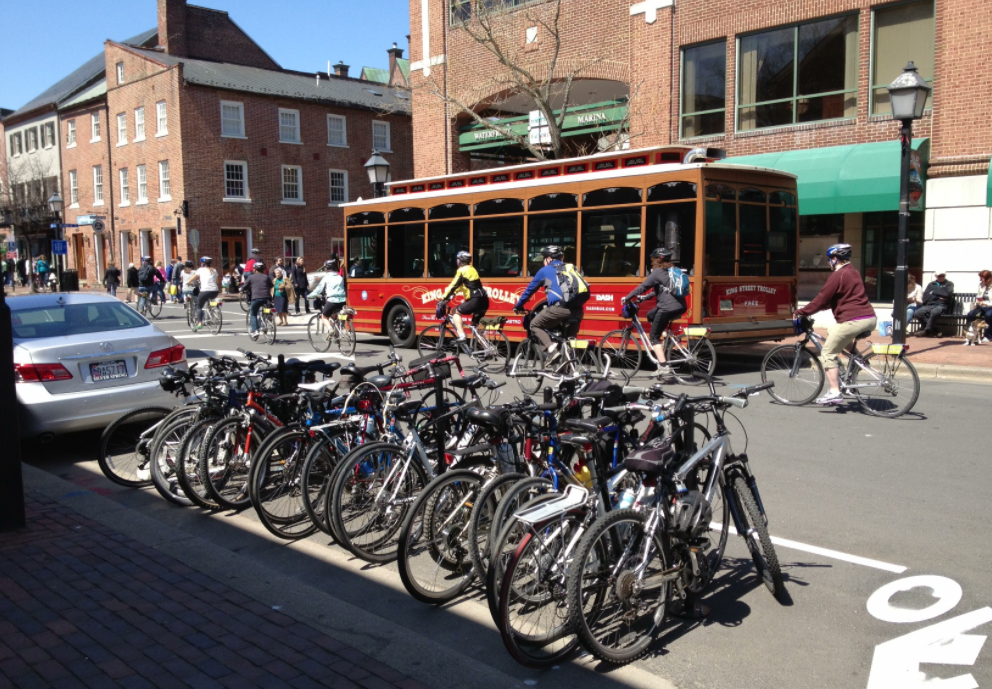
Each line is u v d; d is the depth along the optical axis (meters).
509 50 23.55
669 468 4.34
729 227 12.69
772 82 18.92
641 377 12.55
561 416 4.83
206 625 4.27
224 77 39.62
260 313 18.72
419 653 4.02
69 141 47.16
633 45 21.00
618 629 4.16
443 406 5.77
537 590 4.02
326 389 6.16
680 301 11.59
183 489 6.46
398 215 17.20
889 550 5.44
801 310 10.01
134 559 5.27
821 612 4.57
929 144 16.88
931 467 7.39
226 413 6.78
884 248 18.44
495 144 25.06
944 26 16.36
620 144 21.19
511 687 3.73
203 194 38.47
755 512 4.70
